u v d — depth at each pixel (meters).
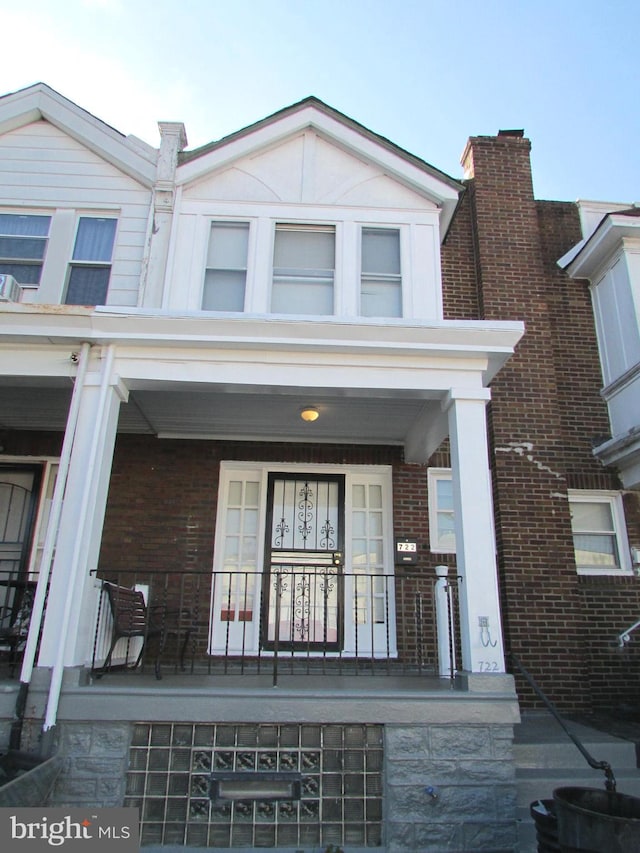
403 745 4.41
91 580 4.88
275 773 4.36
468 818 4.29
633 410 7.52
